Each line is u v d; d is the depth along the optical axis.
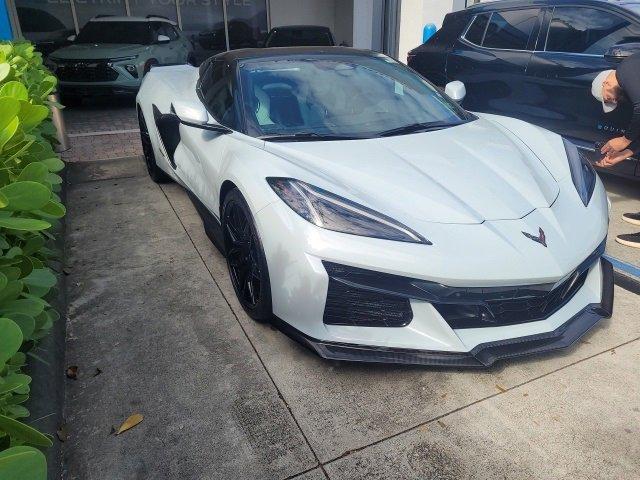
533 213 2.35
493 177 2.53
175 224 3.96
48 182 1.66
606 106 3.55
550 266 2.16
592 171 2.93
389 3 9.32
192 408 2.12
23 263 1.50
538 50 4.77
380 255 2.08
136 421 2.04
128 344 2.53
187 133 3.53
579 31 4.49
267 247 2.31
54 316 1.97
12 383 1.09
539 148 3.00
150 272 3.23
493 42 5.21
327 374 2.30
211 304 2.87
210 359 2.41
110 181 5.00
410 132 2.94
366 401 2.14
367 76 3.34
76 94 8.50
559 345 2.21
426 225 2.18
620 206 4.27
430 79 5.90
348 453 1.89
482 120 3.31
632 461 1.83
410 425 2.02
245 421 2.05
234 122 2.99
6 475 0.78
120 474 1.82
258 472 1.82
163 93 4.20
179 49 9.94
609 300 2.48
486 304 2.15
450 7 8.91
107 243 3.66
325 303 2.16
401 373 2.30
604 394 2.15
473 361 2.12
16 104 1.27
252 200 2.39
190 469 1.83
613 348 2.45
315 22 13.76
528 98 4.87
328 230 2.15
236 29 13.06
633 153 3.58
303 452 1.90
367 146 2.70
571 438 1.94
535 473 1.80
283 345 2.50
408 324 2.19
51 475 1.75
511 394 2.16
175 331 2.63
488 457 1.86
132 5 11.91
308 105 3.03
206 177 3.14
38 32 11.36
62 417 2.07
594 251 2.41
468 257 2.09
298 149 2.63
